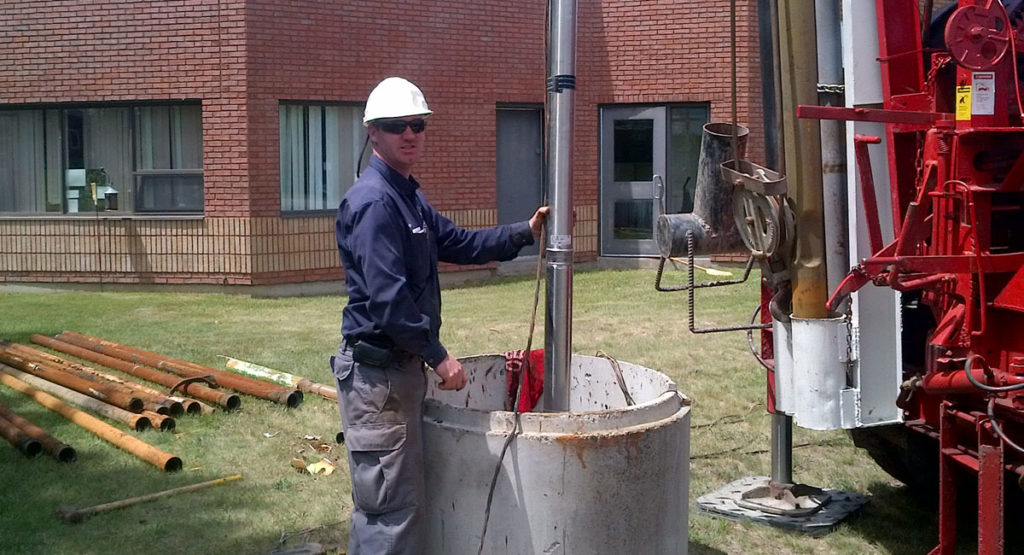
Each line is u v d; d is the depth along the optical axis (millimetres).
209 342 9258
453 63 13547
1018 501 4344
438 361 3500
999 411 3764
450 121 13578
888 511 5152
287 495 5324
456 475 3600
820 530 4852
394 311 3434
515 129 14492
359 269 3598
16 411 6875
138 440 5980
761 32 4539
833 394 4199
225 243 12648
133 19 12672
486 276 13859
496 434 3504
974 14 3654
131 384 7133
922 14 4543
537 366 4414
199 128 12883
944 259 3783
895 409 4273
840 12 4211
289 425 6531
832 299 4004
